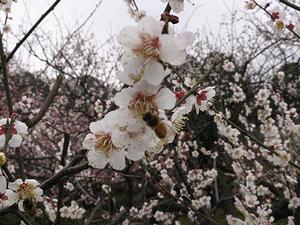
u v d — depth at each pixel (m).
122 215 4.47
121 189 6.64
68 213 4.91
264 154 4.04
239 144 5.54
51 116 8.17
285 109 6.34
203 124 7.88
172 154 6.20
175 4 1.61
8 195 1.73
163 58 1.10
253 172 5.56
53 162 7.73
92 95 8.87
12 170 4.79
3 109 8.70
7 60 2.10
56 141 7.32
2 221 6.37
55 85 2.34
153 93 1.16
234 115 7.97
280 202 5.86
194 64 10.61
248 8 3.57
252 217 3.82
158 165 6.12
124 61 1.12
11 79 10.23
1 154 1.50
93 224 5.68
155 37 1.13
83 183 6.70
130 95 1.17
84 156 1.93
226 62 7.25
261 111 4.87
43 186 1.92
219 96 7.51
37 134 7.35
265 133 4.55
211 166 7.65
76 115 8.34
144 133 1.22
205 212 5.35
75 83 9.06
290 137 5.79
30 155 7.93
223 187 6.84
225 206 6.20
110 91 8.91
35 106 9.32
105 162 1.35
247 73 11.40
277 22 3.54
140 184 6.71
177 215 6.91
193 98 1.65
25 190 1.74
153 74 1.10
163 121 1.23
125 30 1.13
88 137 1.36
